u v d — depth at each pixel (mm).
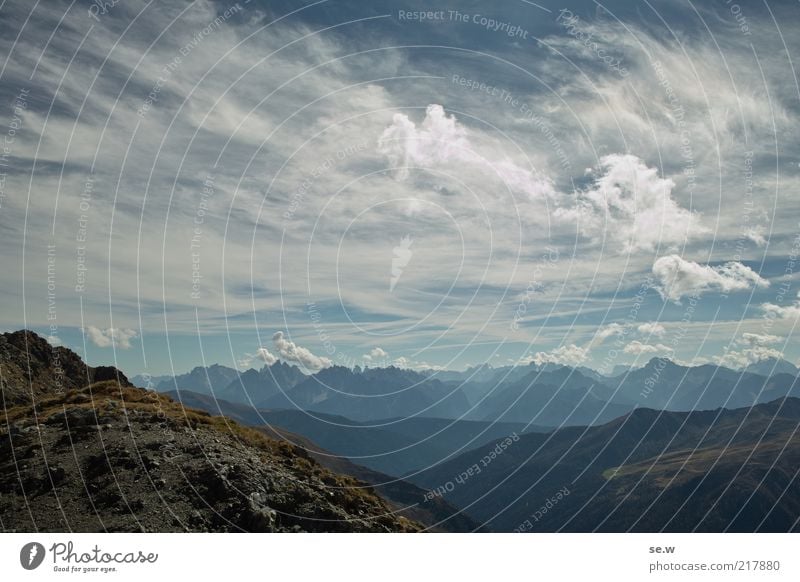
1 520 29469
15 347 73938
